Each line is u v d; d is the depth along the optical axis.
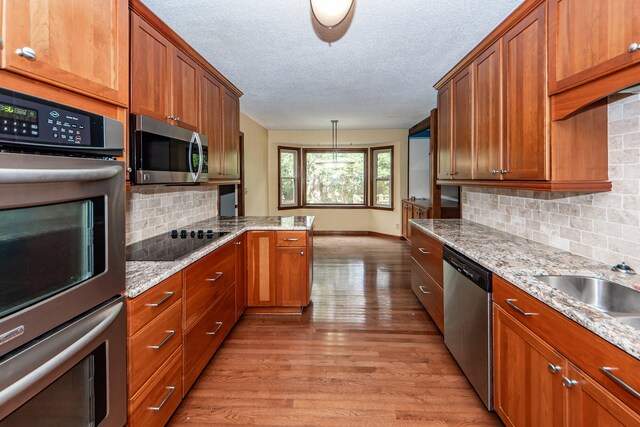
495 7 2.13
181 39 2.20
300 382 2.10
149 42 1.87
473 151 2.44
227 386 2.05
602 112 1.66
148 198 2.47
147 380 1.44
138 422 1.38
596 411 1.01
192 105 2.41
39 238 0.91
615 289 1.42
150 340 1.46
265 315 3.17
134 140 1.71
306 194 7.91
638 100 1.49
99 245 1.14
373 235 7.76
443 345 2.57
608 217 1.67
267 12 2.18
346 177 7.88
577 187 1.65
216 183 2.91
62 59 1.05
